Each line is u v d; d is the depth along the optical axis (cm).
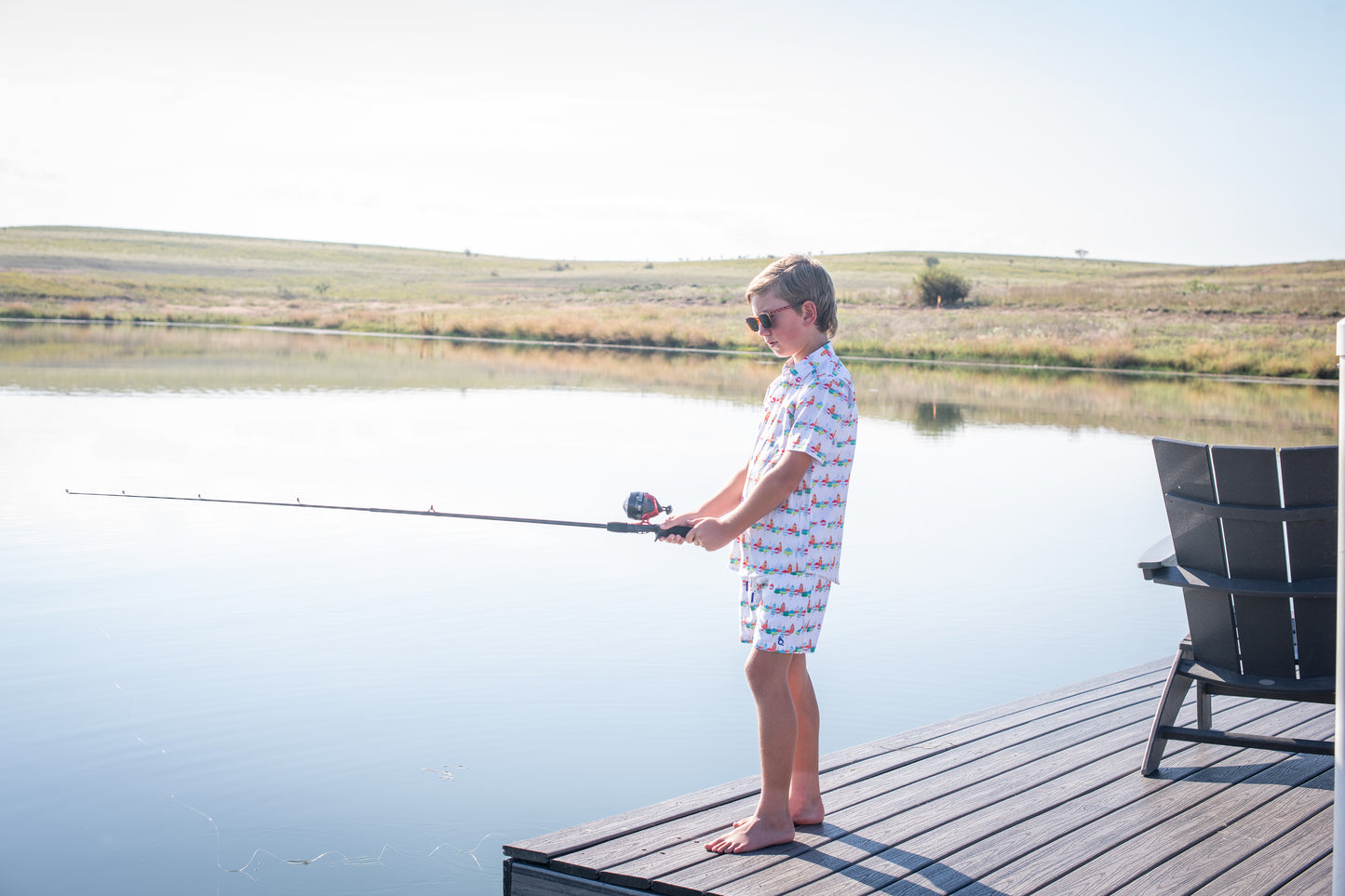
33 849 298
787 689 255
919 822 270
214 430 1115
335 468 902
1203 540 296
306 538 689
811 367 251
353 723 390
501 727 391
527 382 1820
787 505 248
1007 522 783
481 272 8556
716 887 233
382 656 465
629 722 398
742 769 361
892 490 908
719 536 242
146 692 415
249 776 345
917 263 8350
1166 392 1952
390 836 309
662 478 872
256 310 4953
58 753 360
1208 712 323
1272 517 282
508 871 255
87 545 650
